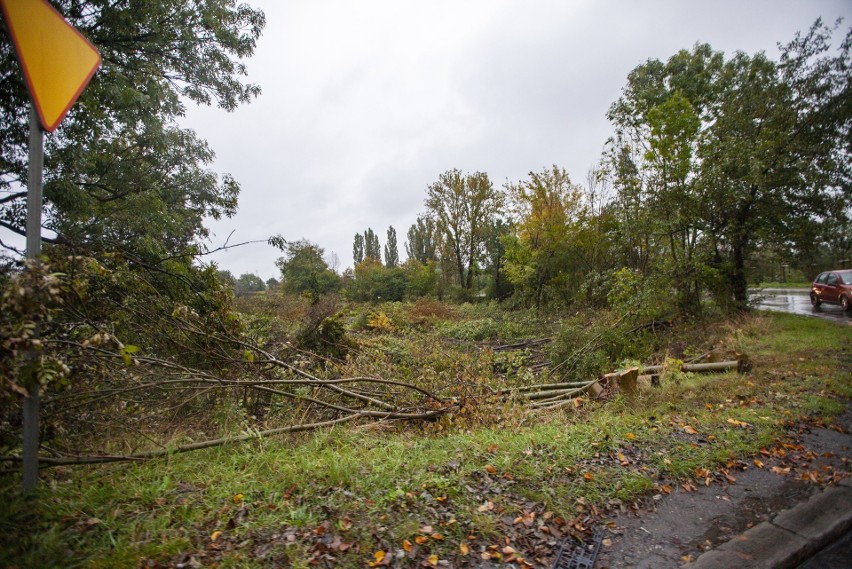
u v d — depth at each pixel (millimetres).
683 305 13102
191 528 2850
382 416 5945
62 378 3299
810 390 6082
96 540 2697
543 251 22672
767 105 13305
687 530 2971
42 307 2961
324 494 3328
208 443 4336
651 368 8273
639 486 3463
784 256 14336
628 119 17328
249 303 14594
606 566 2604
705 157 13227
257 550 2635
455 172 35562
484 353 8875
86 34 7086
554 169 23500
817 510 3100
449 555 2654
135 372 4844
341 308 18281
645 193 13844
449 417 5980
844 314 13844
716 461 3941
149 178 8562
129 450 4195
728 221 13508
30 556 2463
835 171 12656
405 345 12414
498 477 3600
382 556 2590
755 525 2992
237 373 6109
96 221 6934
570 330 10867
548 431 4766
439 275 38406
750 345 9633
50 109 2793
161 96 7984
